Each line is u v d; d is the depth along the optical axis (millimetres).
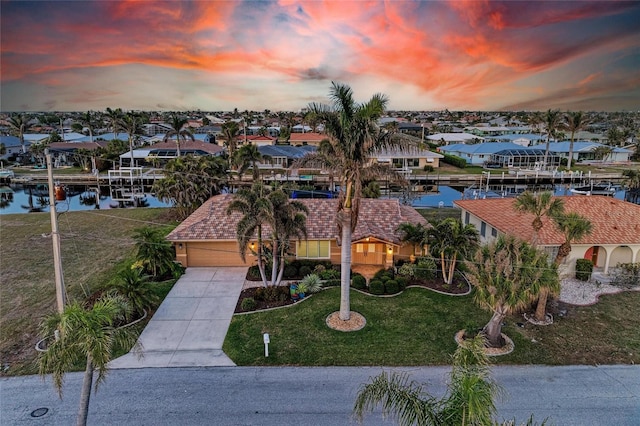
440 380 16797
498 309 18750
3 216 45719
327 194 49750
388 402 10500
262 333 20531
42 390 16156
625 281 25984
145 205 54031
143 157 76750
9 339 19891
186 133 75375
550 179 69875
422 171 76375
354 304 23469
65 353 10852
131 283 22109
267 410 15008
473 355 10773
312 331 20656
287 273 27203
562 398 15695
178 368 17641
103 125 149875
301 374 17219
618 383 16625
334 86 18578
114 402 15438
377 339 19891
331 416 14672
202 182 44188
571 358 18375
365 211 31188
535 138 110562
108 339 11180
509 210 32594
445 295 24703
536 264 18391
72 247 34031
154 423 14375
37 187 68062
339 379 16859
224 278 27391
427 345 19391
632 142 108812
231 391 16109
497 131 143375
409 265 27281
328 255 29203
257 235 26609
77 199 58000
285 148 78000
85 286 25906
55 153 84062
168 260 27156
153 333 20562
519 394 15898
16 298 24328
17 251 32969
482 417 9383
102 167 76750
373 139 18625
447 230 25625
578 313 22531
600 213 30016
